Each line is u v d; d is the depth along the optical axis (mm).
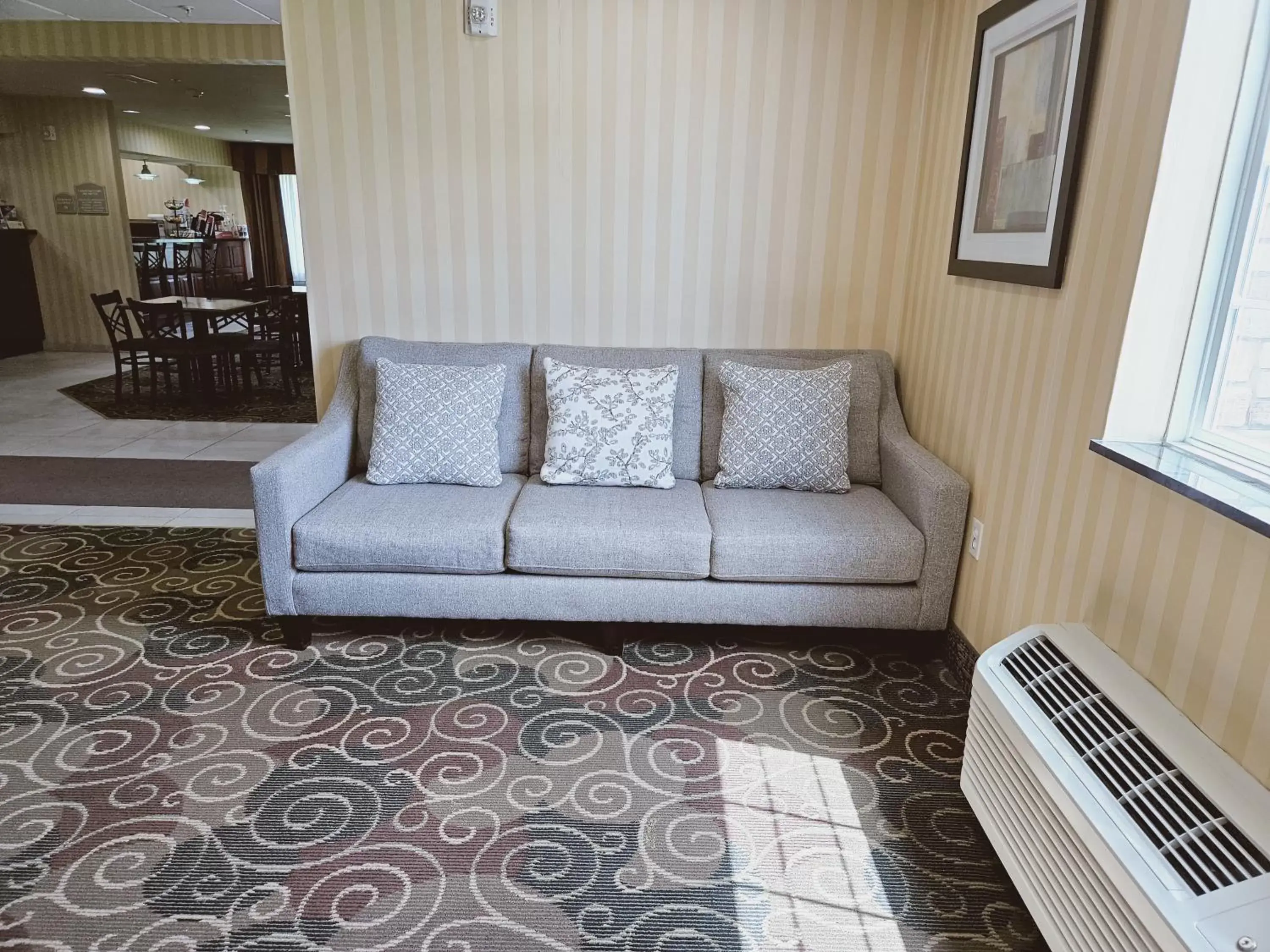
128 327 6723
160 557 3381
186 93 8109
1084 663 1669
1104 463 1834
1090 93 1929
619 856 1798
